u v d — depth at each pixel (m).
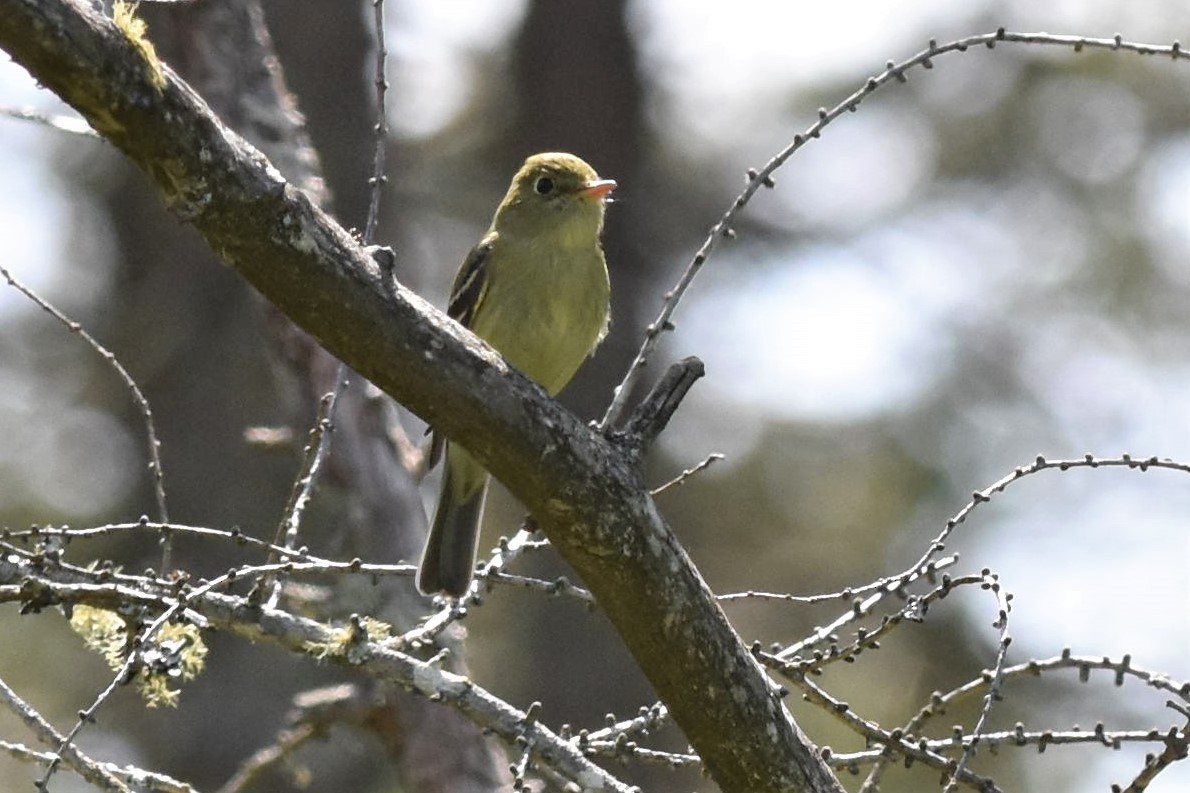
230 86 9.85
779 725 5.74
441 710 9.59
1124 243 17.41
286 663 15.44
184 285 16.81
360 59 14.22
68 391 17.81
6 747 5.68
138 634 5.85
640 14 18.14
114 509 16.86
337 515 9.62
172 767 15.22
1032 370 17.25
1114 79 17.78
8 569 5.81
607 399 16.62
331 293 5.04
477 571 6.67
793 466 17.05
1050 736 5.81
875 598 5.97
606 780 6.05
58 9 4.49
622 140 17.80
